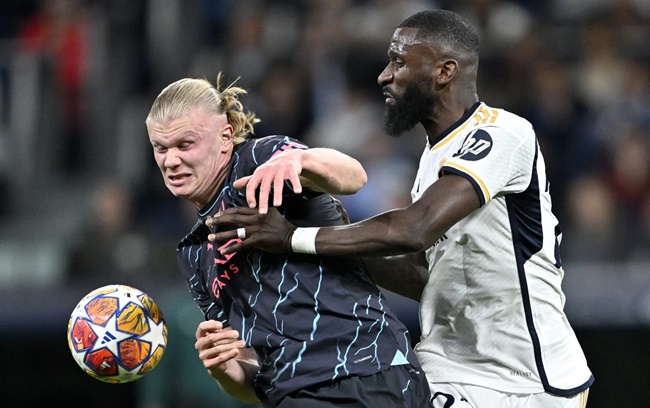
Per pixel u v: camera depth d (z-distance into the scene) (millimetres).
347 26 39594
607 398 27891
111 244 32781
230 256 14242
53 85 40688
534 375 15484
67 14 41125
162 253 32625
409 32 15383
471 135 14938
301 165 13148
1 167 39844
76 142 40906
